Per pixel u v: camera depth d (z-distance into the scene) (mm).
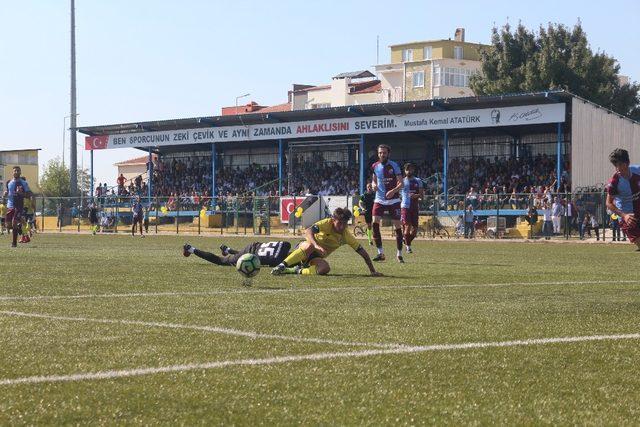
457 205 40688
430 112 47562
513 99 44250
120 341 6797
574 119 42719
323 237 13719
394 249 25406
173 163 65688
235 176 61719
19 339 6859
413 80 96250
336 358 6148
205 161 65375
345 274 13891
